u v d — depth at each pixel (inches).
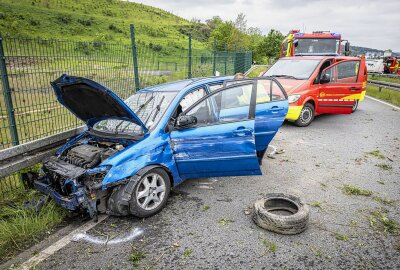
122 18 4970.5
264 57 2076.8
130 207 147.3
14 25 2588.6
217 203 168.9
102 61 247.1
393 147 269.7
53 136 192.7
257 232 139.9
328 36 575.2
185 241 133.8
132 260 122.0
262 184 193.5
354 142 285.3
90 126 186.4
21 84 183.9
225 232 140.3
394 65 1120.8
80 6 4906.5
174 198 175.3
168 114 166.4
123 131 167.8
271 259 120.8
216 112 171.2
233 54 732.7
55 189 157.1
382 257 121.7
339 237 135.0
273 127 198.4
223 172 170.1
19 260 123.8
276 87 206.5
